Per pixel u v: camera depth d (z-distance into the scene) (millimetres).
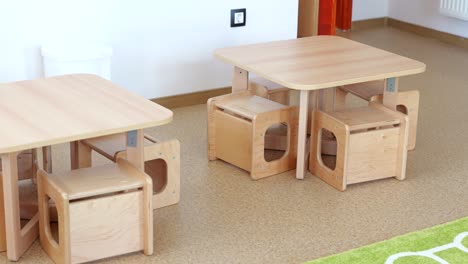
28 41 3672
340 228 2811
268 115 3166
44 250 2594
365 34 5910
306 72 3105
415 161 3457
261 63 3242
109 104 2596
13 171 2441
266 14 4320
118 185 2473
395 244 2646
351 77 3041
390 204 3016
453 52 5434
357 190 3137
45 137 2285
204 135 3738
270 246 2670
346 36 5828
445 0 5566
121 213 2498
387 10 6113
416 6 5906
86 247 2463
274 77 3035
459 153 3574
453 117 4078
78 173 2570
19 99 2633
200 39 4141
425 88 4582
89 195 2420
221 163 3393
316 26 4961
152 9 3938
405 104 3473
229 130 3295
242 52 3424
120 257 2568
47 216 2549
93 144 2896
